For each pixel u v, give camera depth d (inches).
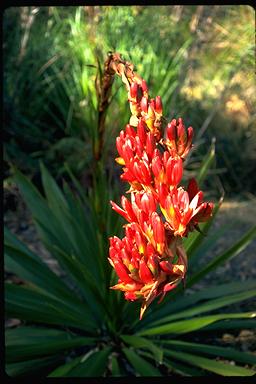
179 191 46.8
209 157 134.3
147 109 51.6
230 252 125.6
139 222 48.1
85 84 214.7
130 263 46.8
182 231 46.6
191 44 212.1
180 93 243.3
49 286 133.4
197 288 167.0
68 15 249.1
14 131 233.9
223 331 144.9
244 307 156.8
